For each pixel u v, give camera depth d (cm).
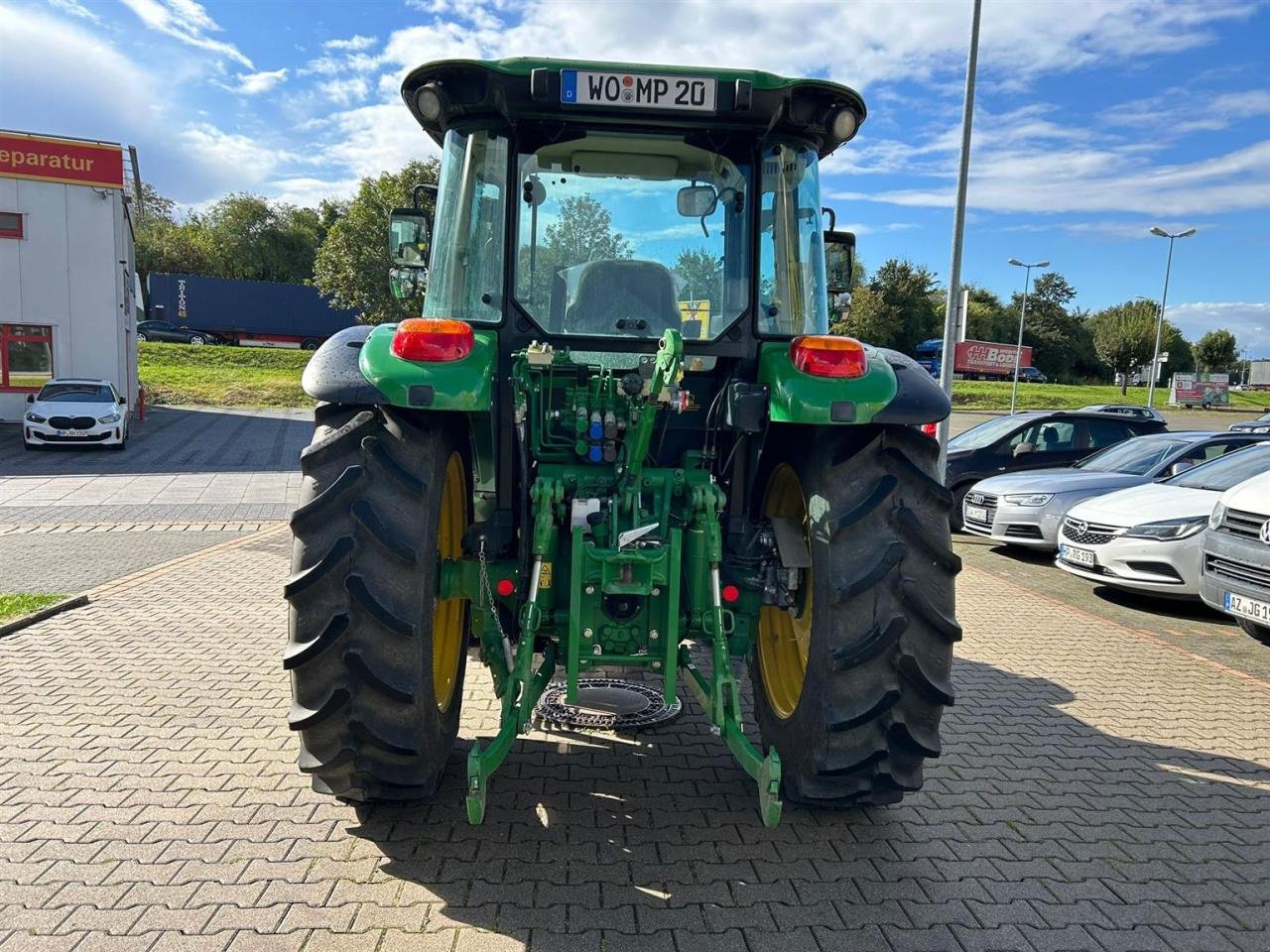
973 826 333
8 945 242
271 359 4000
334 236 4753
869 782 306
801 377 300
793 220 348
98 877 279
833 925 264
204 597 663
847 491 299
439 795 342
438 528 295
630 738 407
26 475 1505
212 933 250
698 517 319
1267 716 468
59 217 2314
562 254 341
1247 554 609
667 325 344
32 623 584
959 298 1152
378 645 275
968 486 1151
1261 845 325
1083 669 548
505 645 326
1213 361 8138
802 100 325
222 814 322
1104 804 357
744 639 346
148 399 2995
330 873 284
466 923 258
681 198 345
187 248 6862
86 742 387
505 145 335
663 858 300
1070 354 7550
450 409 274
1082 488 934
